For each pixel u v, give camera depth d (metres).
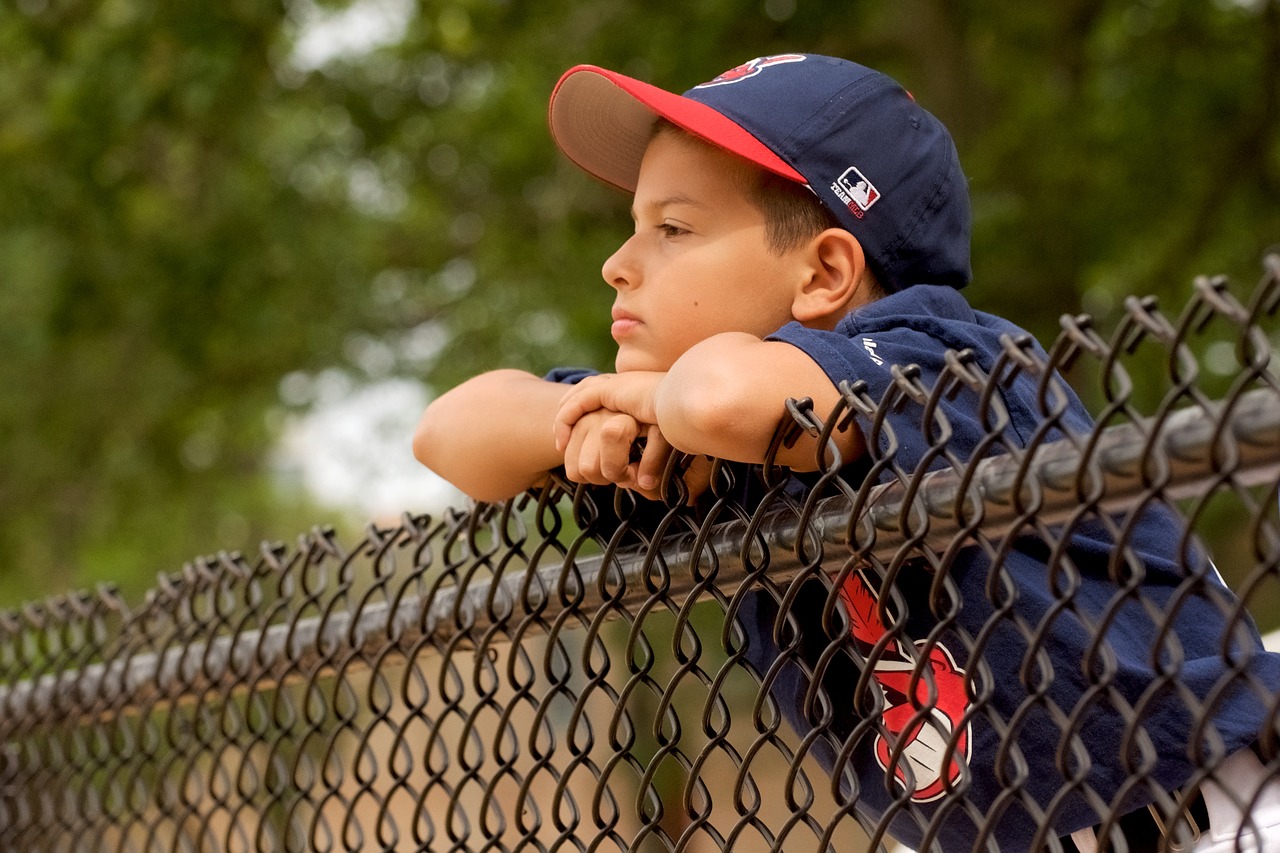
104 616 3.10
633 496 2.00
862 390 1.62
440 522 2.30
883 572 1.60
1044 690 1.45
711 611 6.68
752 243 2.12
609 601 2.00
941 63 10.00
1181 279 10.20
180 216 11.59
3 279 12.01
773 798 6.50
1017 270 9.66
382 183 12.35
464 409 2.21
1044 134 9.78
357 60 11.80
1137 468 1.34
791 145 2.11
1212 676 1.83
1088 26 9.95
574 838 2.00
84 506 13.73
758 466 2.02
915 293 2.07
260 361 12.92
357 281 12.48
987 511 1.49
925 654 1.55
